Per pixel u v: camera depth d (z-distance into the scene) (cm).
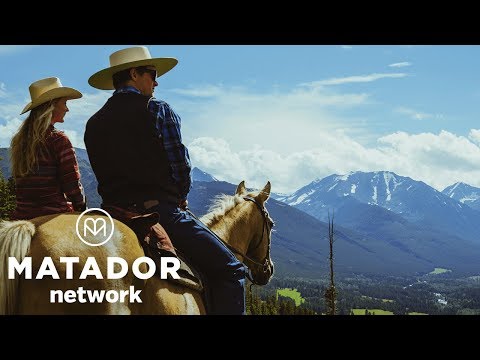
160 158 470
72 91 449
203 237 486
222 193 622
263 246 643
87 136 480
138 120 467
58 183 446
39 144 438
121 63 483
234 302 495
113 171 468
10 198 3303
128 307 387
